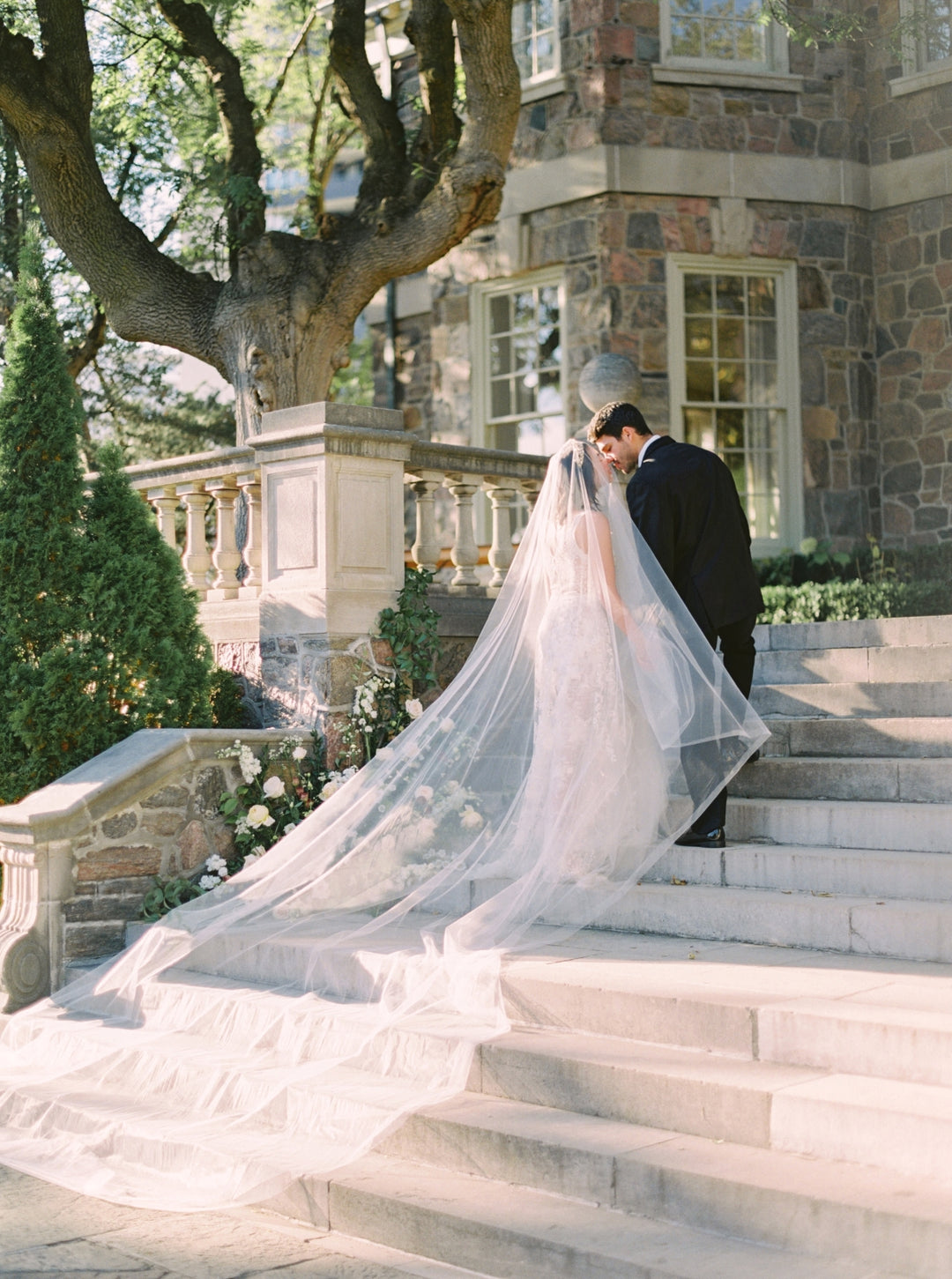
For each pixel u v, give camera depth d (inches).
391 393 524.4
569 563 194.9
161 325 377.7
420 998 172.9
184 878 236.2
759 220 454.9
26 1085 191.2
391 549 260.1
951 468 455.8
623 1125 142.9
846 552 462.0
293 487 257.3
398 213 372.8
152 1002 203.3
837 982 154.9
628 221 441.7
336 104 552.7
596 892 187.6
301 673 254.7
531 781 195.2
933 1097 128.3
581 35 444.5
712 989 153.6
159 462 297.9
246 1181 150.6
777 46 458.6
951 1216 112.2
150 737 240.4
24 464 254.4
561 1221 129.8
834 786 214.4
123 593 255.4
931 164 457.7
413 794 210.4
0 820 224.4
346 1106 155.0
